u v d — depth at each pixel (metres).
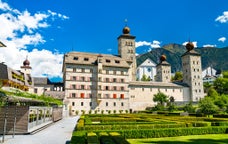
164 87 121.19
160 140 24.91
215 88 142.12
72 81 100.19
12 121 32.19
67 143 24.22
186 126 33.47
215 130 30.20
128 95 108.44
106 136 20.55
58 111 64.75
